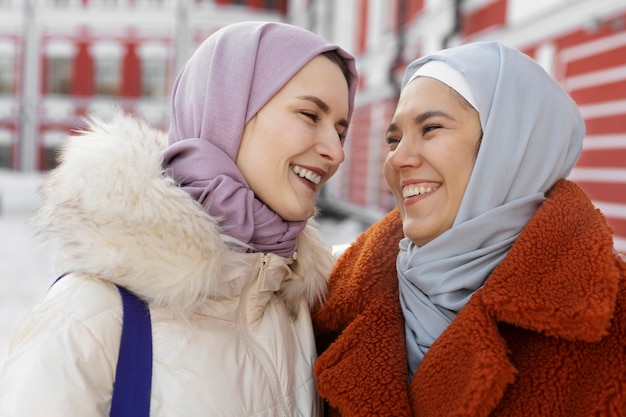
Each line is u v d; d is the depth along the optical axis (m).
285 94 1.09
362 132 11.01
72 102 17.42
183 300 0.92
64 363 0.82
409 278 1.11
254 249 1.06
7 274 7.00
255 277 1.05
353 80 1.24
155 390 0.90
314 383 1.13
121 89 17.28
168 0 16.95
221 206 1.01
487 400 0.87
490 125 1.03
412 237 1.11
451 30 6.93
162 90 17.25
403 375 1.03
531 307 0.91
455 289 1.04
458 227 1.04
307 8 15.32
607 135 4.21
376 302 1.15
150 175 0.94
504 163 1.03
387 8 9.95
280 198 1.09
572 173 4.64
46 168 17.75
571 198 1.02
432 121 1.06
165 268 0.90
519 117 1.04
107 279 0.90
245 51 1.09
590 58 4.40
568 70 4.69
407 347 1.10
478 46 1.11
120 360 0.88
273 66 1.09
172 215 0.91
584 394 0.87
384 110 9.83
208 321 1.00
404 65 8.98
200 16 16.94
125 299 0.92
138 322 0.91
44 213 0.96
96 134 0.99
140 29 17.09
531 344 0.95
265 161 1.08
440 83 1.07
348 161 11.72
